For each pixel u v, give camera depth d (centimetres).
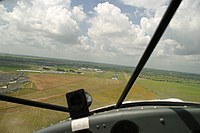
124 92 280
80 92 264
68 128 257
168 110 241
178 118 237
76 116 264
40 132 269
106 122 251
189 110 236
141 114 246
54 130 262
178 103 346
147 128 243
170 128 237
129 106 340
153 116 243
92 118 255
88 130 254
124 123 249
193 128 232
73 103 266
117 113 252
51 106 301
